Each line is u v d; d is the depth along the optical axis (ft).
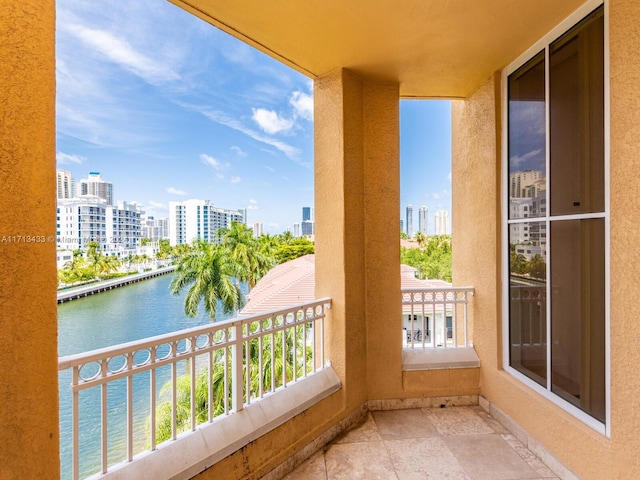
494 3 6.93
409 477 7.54
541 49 8.31
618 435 5.94
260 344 7.89
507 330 9.80
